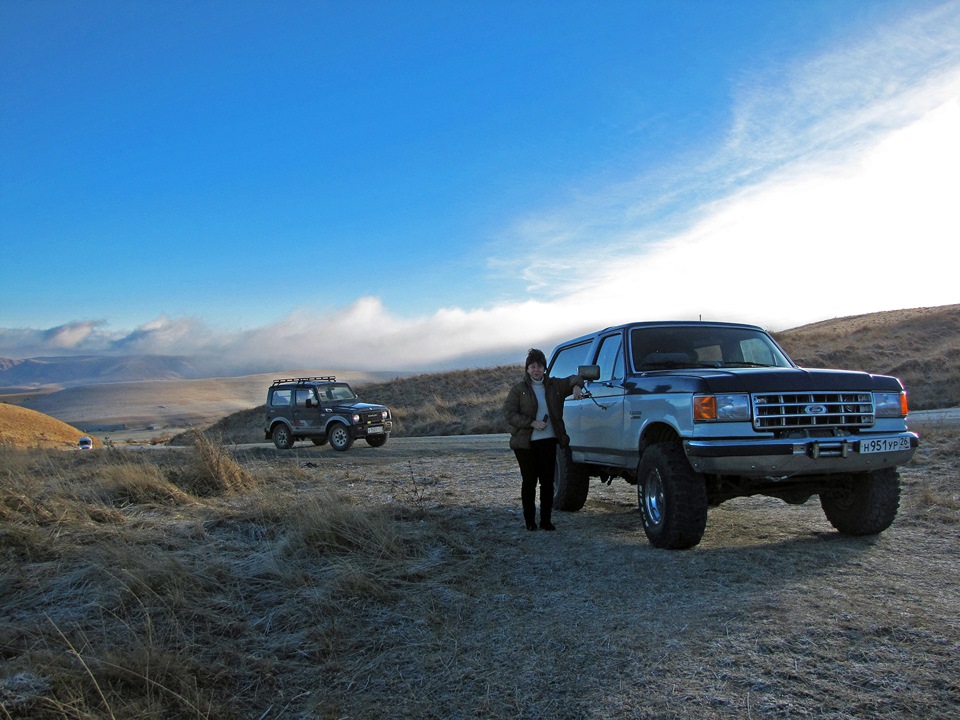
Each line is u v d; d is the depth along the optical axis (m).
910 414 20.14
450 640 3.93
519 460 6.86
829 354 35.72
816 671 3.29
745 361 6.95
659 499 5.96
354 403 19.53
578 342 8.41
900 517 6.79
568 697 3.18
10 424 51.38
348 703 3.24
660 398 6.00
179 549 5.67
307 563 5.32
